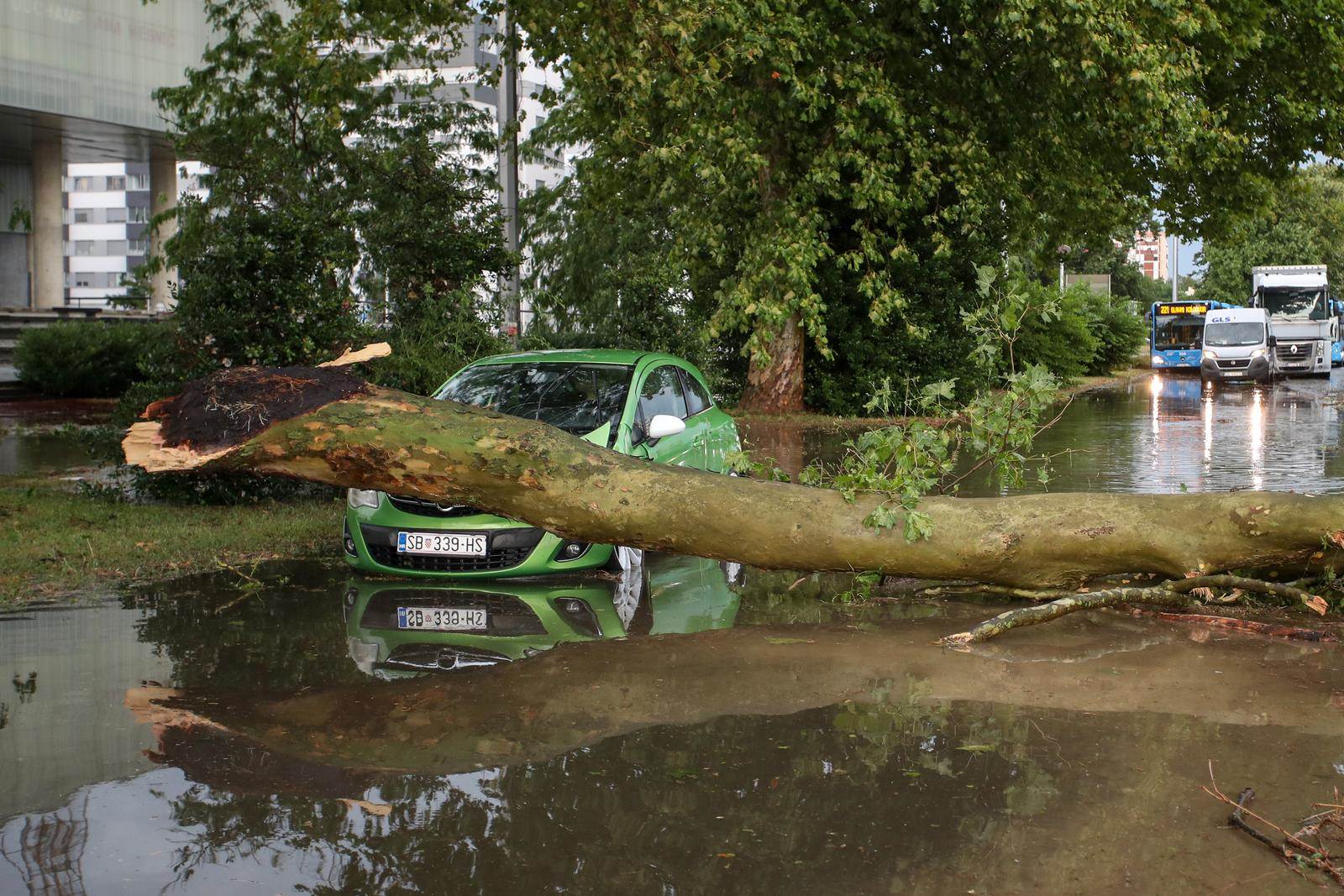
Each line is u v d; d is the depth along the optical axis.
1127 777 3.96
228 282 10.73
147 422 6.16
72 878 3.20
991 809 3.68
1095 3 14.37
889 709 4.74
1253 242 75.75
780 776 3.97
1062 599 6.12
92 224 118.44
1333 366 55.25
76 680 5.19
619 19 11.33
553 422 7.91
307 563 8.18
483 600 6.98
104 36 37.84
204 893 3.12
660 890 3.12
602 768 4.06
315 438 6.01
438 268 14.75
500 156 19.84
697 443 9.07
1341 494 6.09
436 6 15.90
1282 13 20.50
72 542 8.59
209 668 5.41
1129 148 17.98
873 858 3.32
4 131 39.34
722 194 14.20
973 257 24.56
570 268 26.84
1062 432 19.20
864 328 24.83
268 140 18.39
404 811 3.67
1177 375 48.84
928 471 6.77
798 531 6.26
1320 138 21.92
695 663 5.49
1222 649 5.77
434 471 6.13
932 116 17.36
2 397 27.02
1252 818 3.61
